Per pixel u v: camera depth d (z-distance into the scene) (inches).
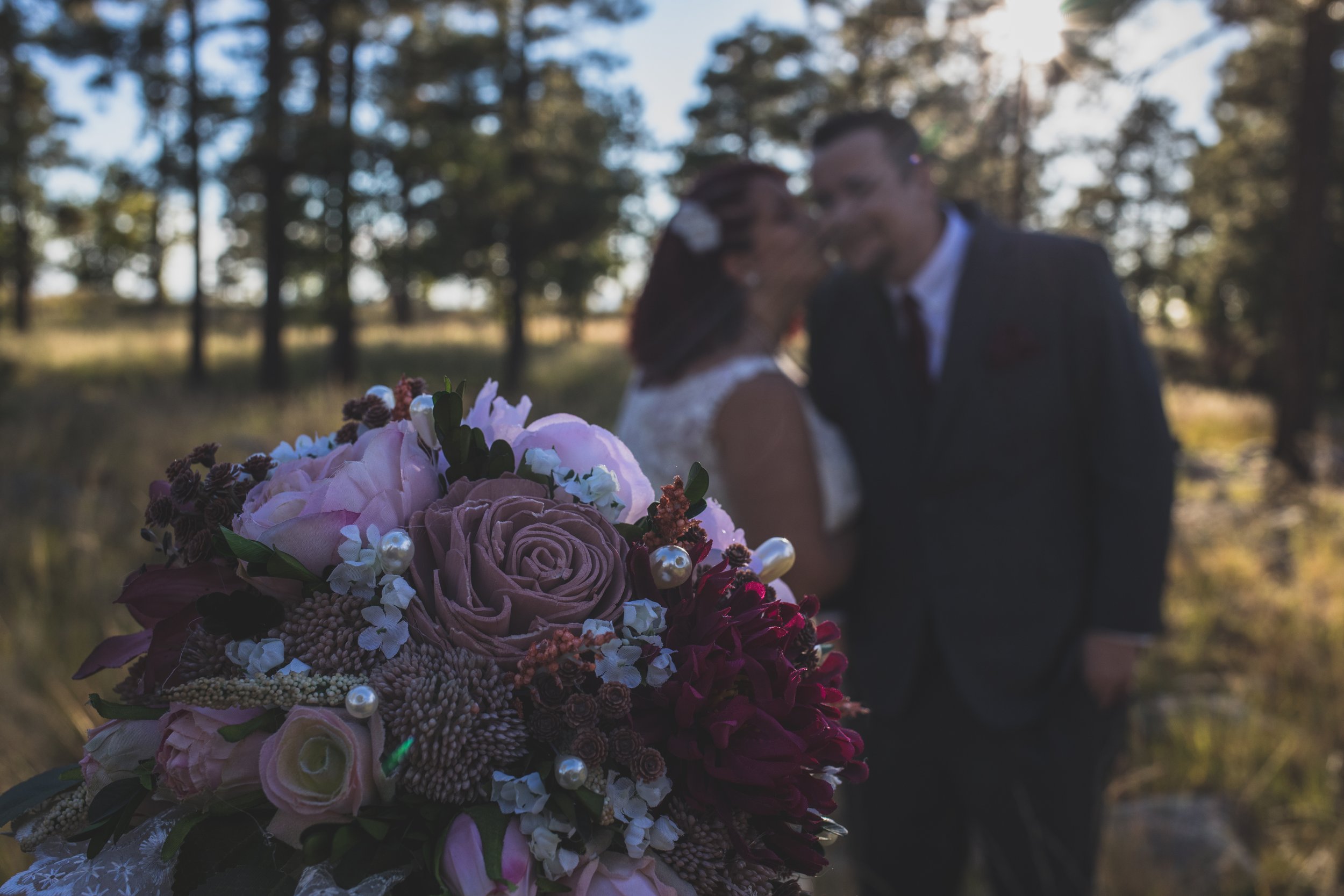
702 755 28.1
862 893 85.0
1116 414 71.5
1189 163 801.6
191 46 597.6
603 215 796.6
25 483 203.2
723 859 28.4
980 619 74.3
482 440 32.0
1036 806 74.8
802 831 30.1
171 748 27.5
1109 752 75.6
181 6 594.9
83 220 651.5
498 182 697.0
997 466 73.9
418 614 27.9
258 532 29.0
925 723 79.0
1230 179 855.1
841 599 82.4
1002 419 73.5
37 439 242.5
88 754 29.3
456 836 25.8
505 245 771.4
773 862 28.6
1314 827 114.8
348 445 33.2
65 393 407.8
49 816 29.8
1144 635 70.6
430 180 665.0
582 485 32.1
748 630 30.2
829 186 75.9
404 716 26.1
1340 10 303.1
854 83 521.0
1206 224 902.4
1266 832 117.3
